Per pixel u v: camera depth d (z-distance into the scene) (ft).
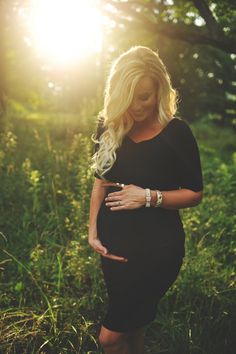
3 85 24.06
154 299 8.10
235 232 13.89
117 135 7.73
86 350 9.95
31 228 14.12
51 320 10.07
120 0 15.30
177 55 32.01
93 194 8.74
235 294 11.19
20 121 23.82
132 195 7.61
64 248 12.99
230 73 23.88
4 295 11.19
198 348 9.89
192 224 13.73
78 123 23.81
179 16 16.57
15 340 9.73
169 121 7.64
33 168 18.12
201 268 11.78
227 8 14.05
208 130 36.81
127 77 7.33
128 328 8.04
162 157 7.61
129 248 7.80
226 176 17.57
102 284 11.47
